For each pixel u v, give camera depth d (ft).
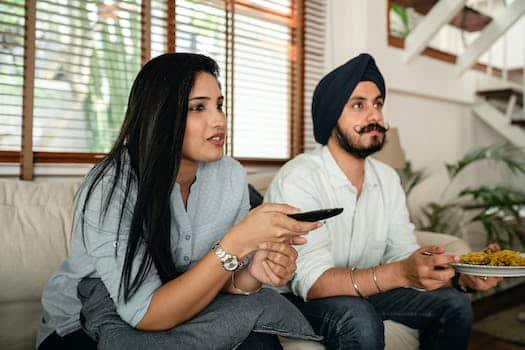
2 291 4.38
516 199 9.97
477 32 12.85
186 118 3.23
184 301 2.83
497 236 10.12
